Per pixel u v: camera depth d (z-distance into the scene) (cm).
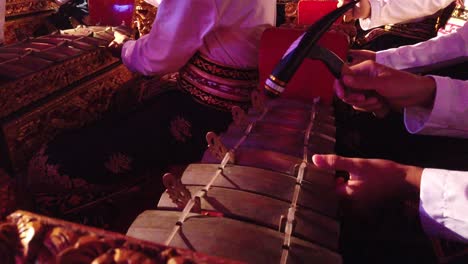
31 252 44
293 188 91
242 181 92
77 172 141
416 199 88
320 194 90
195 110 170
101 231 47
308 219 81
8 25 309
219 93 167
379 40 267
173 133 166
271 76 81
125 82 188
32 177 143
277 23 304
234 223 74
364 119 175
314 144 112
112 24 245
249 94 170
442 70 165
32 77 135
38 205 147
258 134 117
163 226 73
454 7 241
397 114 161
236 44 160
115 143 150
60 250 44
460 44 158
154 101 175
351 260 99
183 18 148
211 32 159
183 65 167
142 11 251
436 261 91
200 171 96
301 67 143
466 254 86
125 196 162
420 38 255
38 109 140
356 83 93
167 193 87
